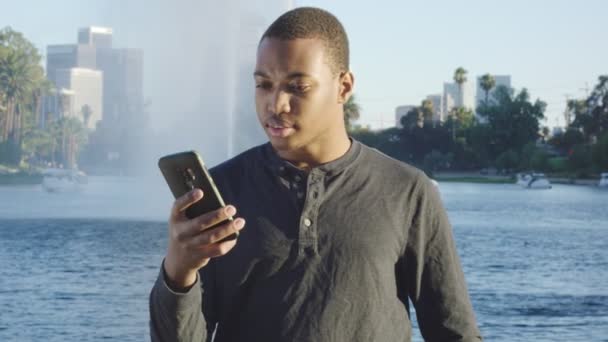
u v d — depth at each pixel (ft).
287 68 8.09
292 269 8.16
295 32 8.14
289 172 8.43
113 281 50.65
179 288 7.55
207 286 8.29
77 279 51.60
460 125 447.01
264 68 8.20
